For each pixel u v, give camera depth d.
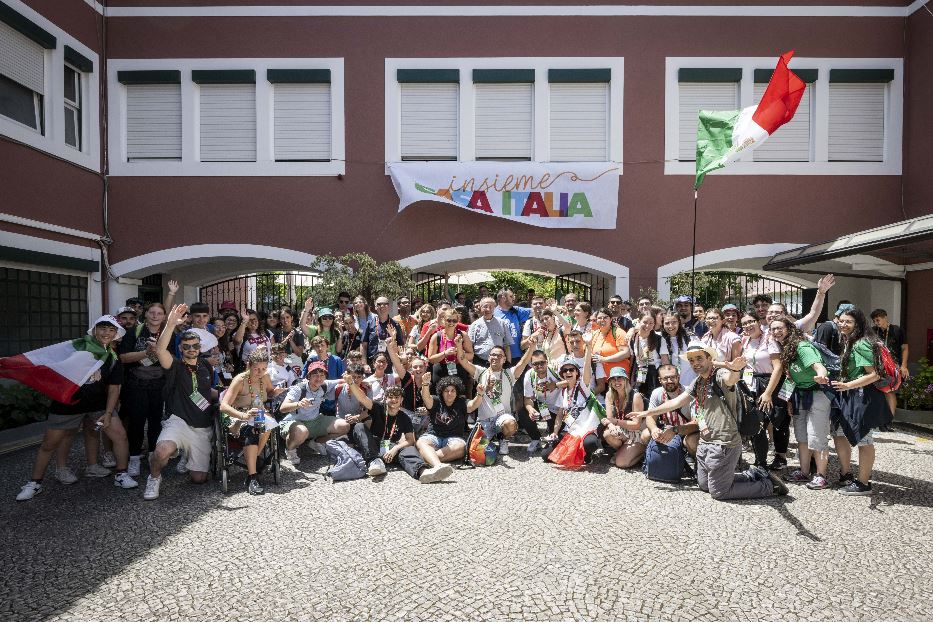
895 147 10.35
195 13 10.41
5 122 8.13
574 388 6.41
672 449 5.53
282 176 10.52
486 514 4.71
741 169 10.39
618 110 10.37
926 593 3.39
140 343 6.02
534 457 6.54
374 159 10.52
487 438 6.24
